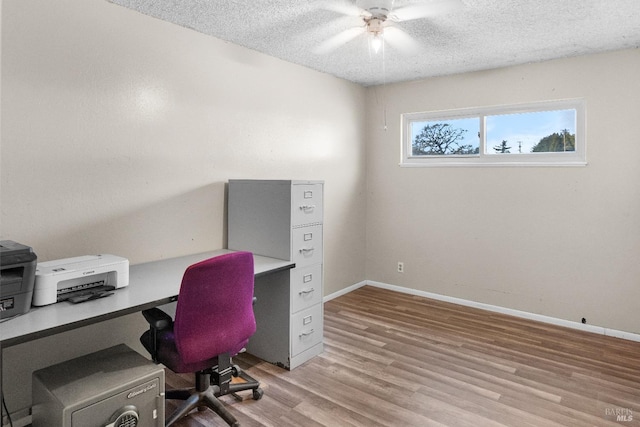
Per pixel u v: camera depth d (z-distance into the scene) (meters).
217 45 2.89
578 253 3.34
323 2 2.29
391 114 4.31
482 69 3.68
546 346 2.98
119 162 2.38
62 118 2.13
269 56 3.28
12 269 1.58
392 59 3.38
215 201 2.94
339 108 4.08
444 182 4.00
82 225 2.24
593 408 2.17
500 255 3.72
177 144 2.68
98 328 2.37
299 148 3.62
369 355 2.84
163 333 1.99
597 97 3.19
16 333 1.41
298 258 2.69
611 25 2.60
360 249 4.53
